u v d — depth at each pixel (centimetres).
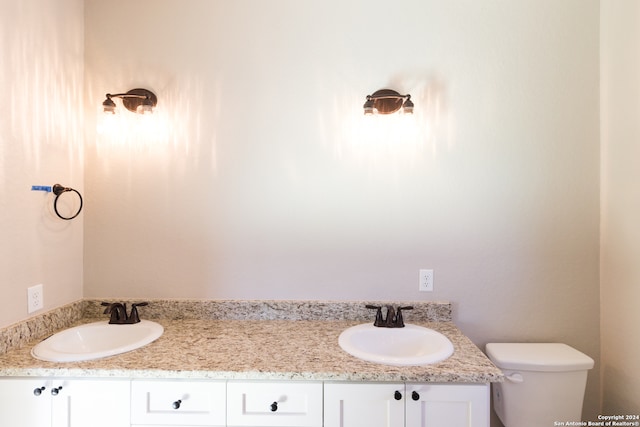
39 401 106
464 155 154
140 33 156
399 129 155
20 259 123
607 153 148
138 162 157
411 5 154
